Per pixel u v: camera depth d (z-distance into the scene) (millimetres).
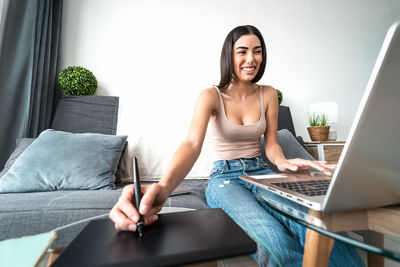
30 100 1494
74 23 1855
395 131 313
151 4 2008
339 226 345
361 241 297
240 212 668
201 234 316
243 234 315
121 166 1418
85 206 799
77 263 249
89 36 1876
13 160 1186
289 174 755
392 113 301
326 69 2438
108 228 358
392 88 287
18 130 1432
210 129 1071
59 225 751
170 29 2037
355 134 300
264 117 1060
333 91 2445
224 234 315
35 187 992
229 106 1035
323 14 2469
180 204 888
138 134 1515
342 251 526
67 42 1831
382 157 327
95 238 317
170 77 2012
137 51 1958
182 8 2070
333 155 1789
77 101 1623
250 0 2240
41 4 1596
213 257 269
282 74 2312
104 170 1149
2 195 887
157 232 328
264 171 987
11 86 1401
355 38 2561
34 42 1526
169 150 1489
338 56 2486
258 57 996
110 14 1925
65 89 1636
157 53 1997
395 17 2719
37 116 1548
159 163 1457
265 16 2283
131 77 1933
